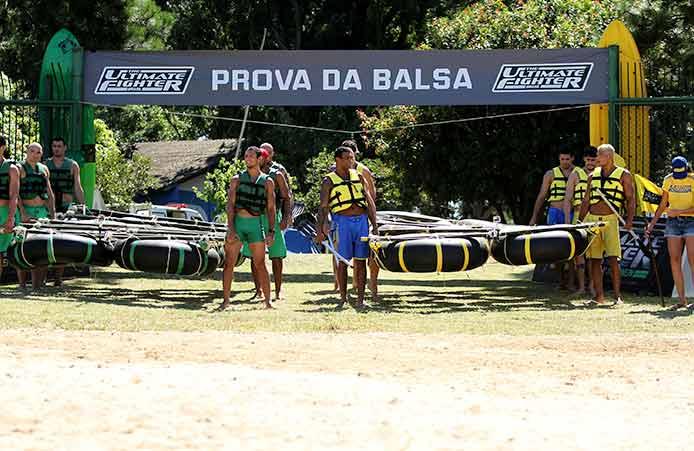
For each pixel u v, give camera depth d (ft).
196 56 82.28
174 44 209.46
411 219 81.35
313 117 212.23
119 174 152.25
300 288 75.61
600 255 64.90
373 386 35.29
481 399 33.86
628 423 30.81
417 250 62.69
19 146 97.60
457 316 56.65
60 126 83.41
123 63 82.89
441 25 131.13
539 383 37.14
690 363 41.47
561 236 63.93
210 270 67.05
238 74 82.02
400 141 132.26
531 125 125.18
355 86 81.51
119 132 216.54
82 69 82.79
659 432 29.66
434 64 81.10
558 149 123.34
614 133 79.66
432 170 131.23
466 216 169.78
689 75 99.09
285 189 65.00
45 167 69.00
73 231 67.21
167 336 46.57
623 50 80.79
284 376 36.52
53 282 75.92
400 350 43.73
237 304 62.80
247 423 29.22
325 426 29.14
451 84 80.89
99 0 127.03
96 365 38.19
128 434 27.76
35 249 65.05
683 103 77.92
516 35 123.34
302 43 216.95
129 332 47.96
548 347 45.34
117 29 127.34
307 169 180.34
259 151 59.98
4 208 65.92
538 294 71.82
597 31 116.78
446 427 29.37
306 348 43.65
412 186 139.03
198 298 67.41
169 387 33.50
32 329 47.91
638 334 49.55
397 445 27.30
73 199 75.66
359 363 40.47
